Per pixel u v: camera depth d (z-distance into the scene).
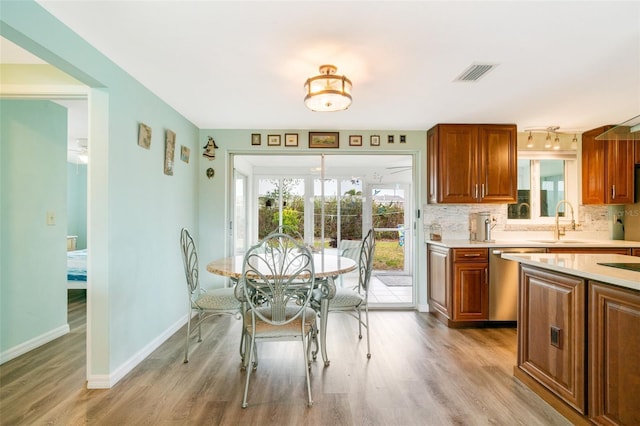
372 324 3.46
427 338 3.06
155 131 2.81
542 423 1.79
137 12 1.65
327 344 2.91
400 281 4.41
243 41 1.93
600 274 1.57
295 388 2.16
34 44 1.61
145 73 2.38
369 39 1.90
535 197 4.07
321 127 3.82
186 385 2.19
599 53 2.07
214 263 2.62
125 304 2.36
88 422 1.79
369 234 3.01
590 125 3.71
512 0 1.55
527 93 2.74
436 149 3.67
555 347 1.92
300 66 2.26
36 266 2.85
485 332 3.23
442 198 3.57
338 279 4.59
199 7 1.61
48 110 3.00
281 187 4.67
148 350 2.68
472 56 2.11
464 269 3.31
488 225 3.70
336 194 4.54
